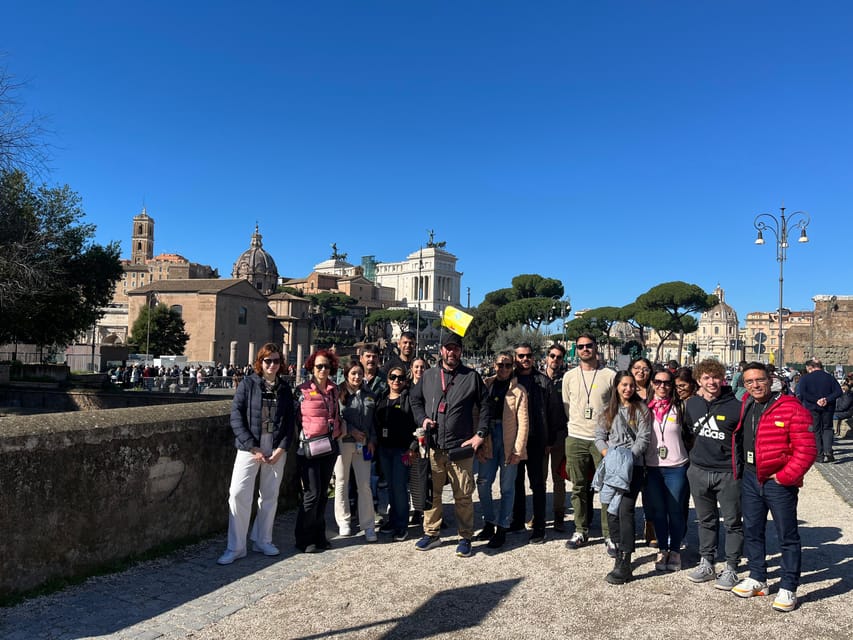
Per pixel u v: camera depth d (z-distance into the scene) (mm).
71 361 46531
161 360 52875
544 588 5152
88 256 33375
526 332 65125
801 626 4402
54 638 4000
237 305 73125
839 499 8766
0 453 4430
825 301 44094
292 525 7125
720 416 5312
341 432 6566
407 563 5816
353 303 128375
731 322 135125
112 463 5340
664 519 5738
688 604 4824
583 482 6383
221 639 4086
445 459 6230
